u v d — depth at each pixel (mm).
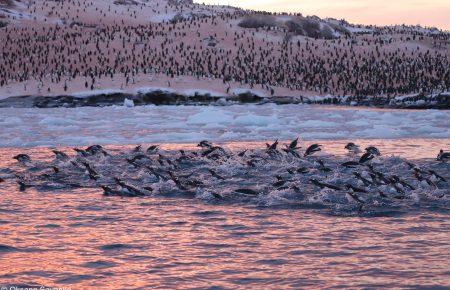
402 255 10227
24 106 101125
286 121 55719
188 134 38938
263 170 22953
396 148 31812
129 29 186375
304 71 151250
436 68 160000
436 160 25656
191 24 192125
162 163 24422
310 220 13688
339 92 140625
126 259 10148
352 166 23281
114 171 23281
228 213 14711
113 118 62250
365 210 14922
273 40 186500
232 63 159125
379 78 149875
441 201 16141
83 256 10352
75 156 27859
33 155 29219
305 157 26922
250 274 9172
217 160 25562
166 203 16312
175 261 10000
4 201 16641
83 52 160750
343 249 10734
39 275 9172
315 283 8641
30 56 158625
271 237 11859
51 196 17578
